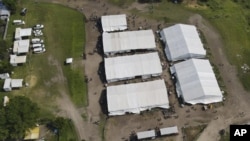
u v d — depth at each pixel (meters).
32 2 151.25
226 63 125.50
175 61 126.56
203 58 127.38
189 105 113.25
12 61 127.12
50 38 136.88
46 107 115.56
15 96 112.25
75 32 138.75
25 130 102.88
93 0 151.00
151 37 130.88
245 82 119.44
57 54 131.12
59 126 106.38
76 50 132.12
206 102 113.19
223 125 107.81
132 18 143.38
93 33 138.12
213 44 132.25
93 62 127.69
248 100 114.31
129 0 151.00
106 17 139.00
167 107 111.94
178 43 128.25
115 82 121.25
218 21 140.75
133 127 108.88
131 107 111.06
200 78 116.25
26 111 102.50
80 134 108.19
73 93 119.00
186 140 104.88
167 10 146.38
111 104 111.31
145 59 123.38
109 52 128.50
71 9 148.50
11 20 144.62
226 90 117.50
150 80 121.44
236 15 143.50
